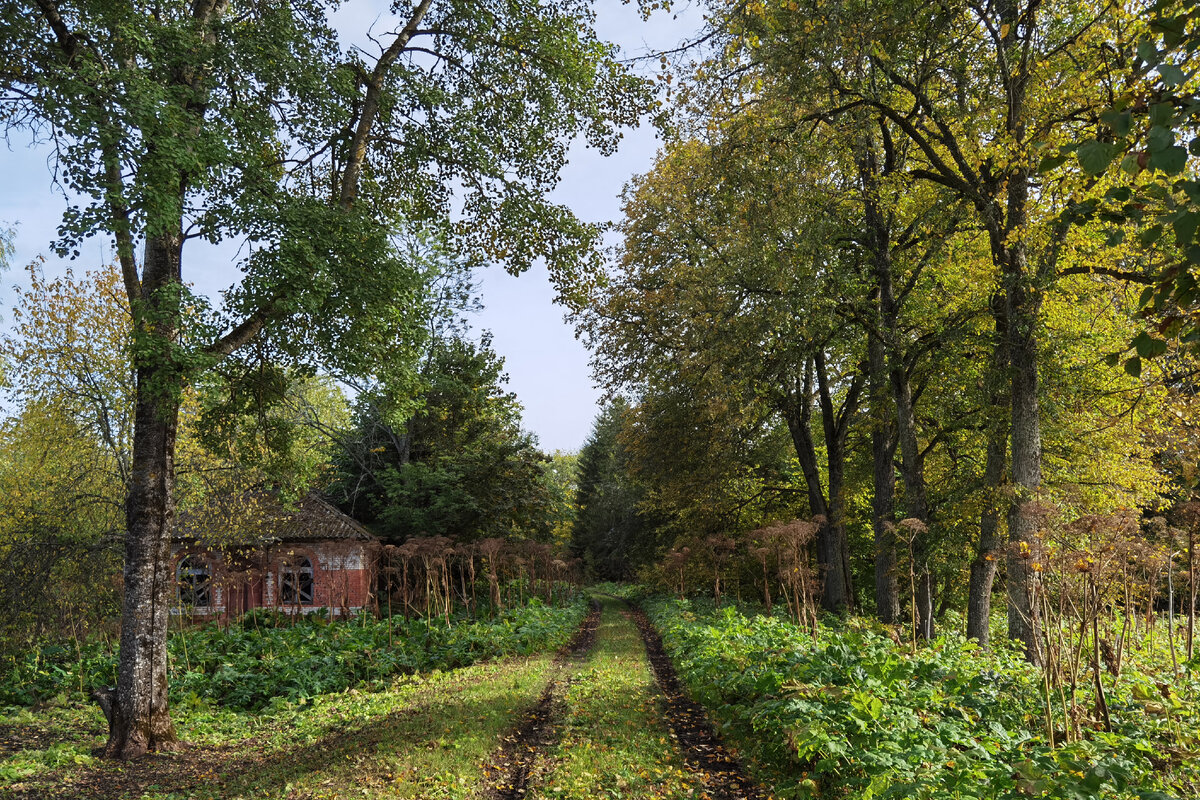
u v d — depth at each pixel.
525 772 7.90
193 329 10.38
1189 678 8.63
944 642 11.80
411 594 25.97
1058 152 3.30
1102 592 7.46
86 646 19.41
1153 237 3.14
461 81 16.12
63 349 19.62
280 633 20.50
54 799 8.59
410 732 9.62
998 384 14.91
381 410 15.48
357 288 11.66
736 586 29.72
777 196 14.48
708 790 6.99
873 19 11.80
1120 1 9.51
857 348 21.42
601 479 60.12
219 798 7.95
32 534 18.64
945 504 16.75
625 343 25.77
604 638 21.25
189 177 9.98
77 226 8.89
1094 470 18.34
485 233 17.48
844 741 6.20
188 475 20.78
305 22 13.99
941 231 15.80
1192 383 9.12
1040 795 4.75
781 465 28.98
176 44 10.34
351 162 13.71
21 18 9.80
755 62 12.77
